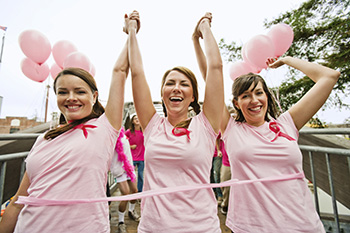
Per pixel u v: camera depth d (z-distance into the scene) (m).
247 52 1.71
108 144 1.18
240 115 1.43
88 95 1.21
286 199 1.08
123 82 1.29
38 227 0.93
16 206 1.11
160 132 1.20
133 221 2.45
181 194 1.00
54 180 1.00
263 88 1.34
